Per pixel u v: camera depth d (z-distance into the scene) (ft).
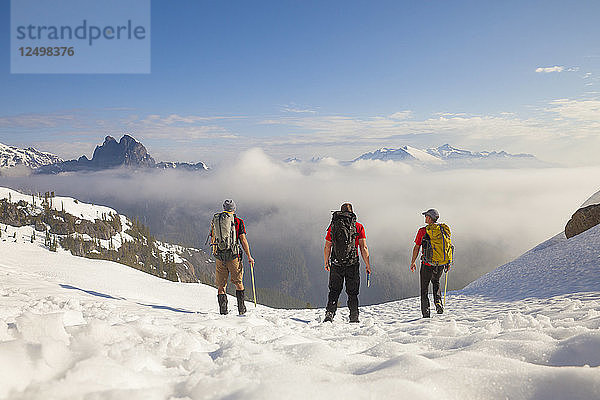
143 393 4.91
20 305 19.01
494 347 7.48
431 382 5.33
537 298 34.37
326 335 17.11
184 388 5.27
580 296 30.14
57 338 6.51
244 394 4.89
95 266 84.79
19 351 5.39
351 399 4.77
